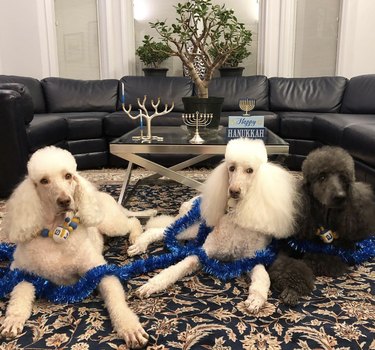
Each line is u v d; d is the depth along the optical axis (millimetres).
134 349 1002
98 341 1037
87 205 1211
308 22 4250
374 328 1093
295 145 3264
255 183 1293
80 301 1223
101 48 4379
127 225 1674
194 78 2455
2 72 4211
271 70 4352
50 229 1173
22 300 1135
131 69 4527
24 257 1179
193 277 1384
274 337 1054
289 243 1442
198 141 2020
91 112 3691
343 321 1126
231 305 1212
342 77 3883
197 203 1655
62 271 1200
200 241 1551
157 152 2000
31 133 2512
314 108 3775
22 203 1130
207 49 3820
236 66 4180
